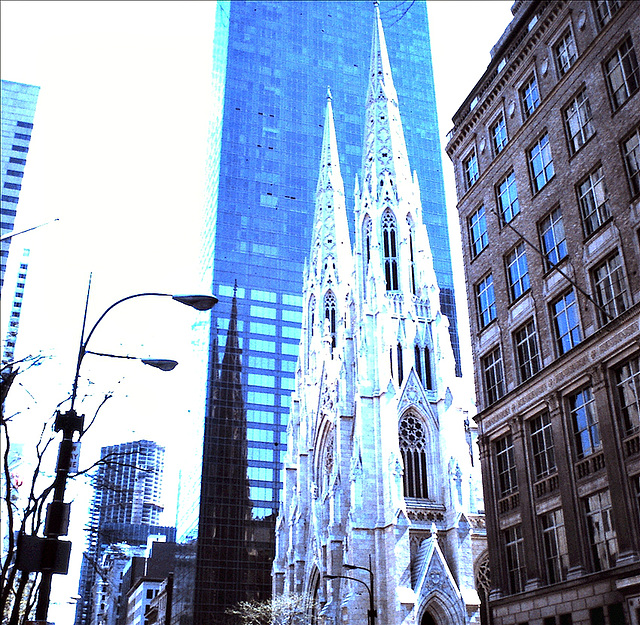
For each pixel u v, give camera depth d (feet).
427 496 279.49
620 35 124.16
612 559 113.50
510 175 158.71
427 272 322.55
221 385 496.23
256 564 459.32
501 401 148.56
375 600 256.93
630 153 119.65
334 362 348.79
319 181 433.48
